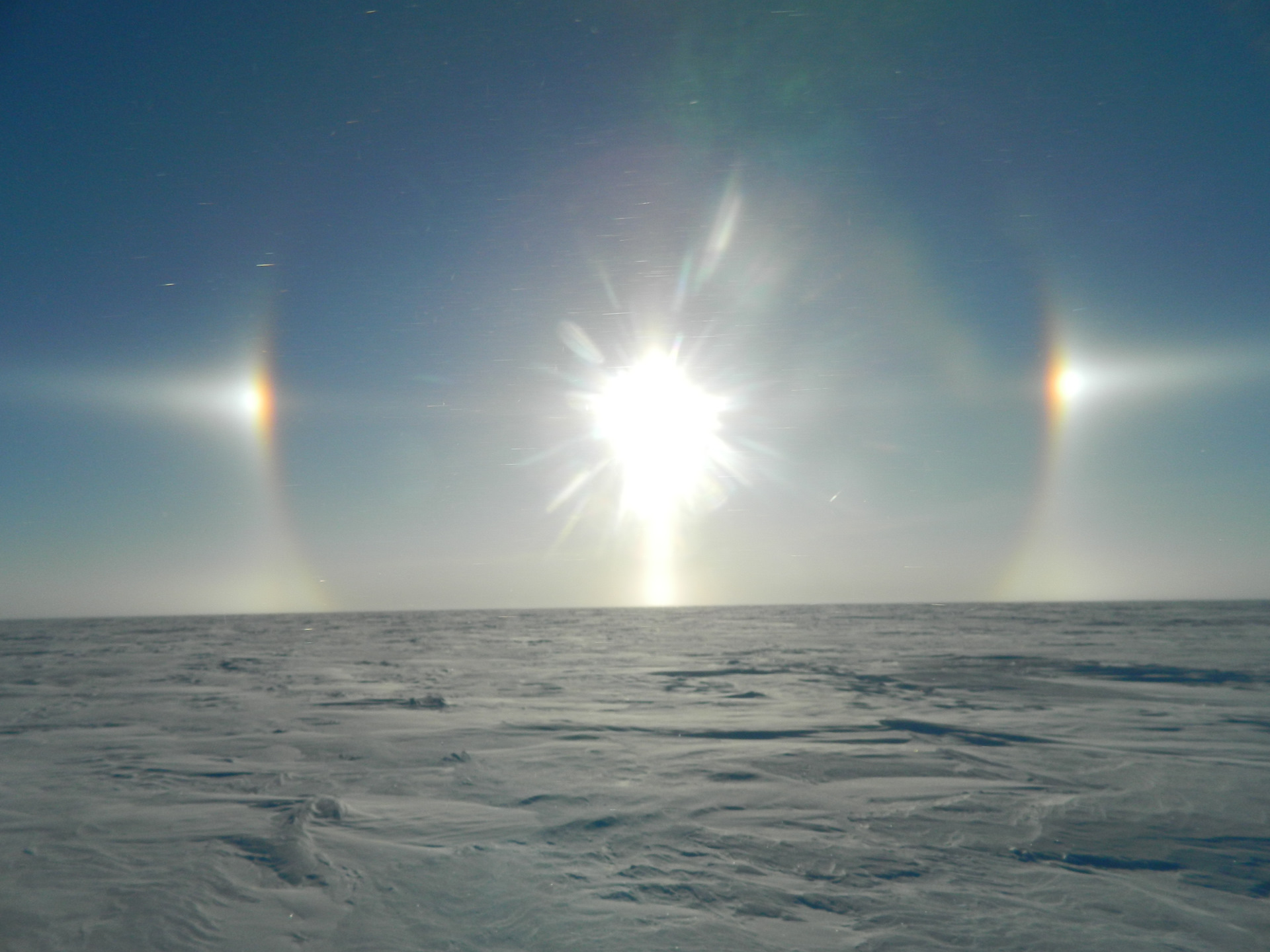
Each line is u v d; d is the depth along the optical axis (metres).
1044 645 20.27
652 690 11.96
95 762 6.87
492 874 3.94
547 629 37.28
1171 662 15.43
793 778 6.05
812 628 33.50
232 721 9.20
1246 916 3.37
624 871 3.97
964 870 3.97
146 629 45.16
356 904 3.55
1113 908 3.45
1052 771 6.22
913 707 9.78
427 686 12.88
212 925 3.31
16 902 3.57
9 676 15.18
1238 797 5.40
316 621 59.12
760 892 3.67
